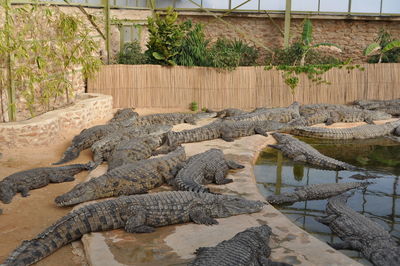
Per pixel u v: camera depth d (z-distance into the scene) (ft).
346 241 24.09
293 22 74.49
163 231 23.73
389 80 60.44
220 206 25.64
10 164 34.45
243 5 73.41
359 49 74.84
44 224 24.86
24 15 39.99
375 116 53.57
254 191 30.04
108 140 38.06
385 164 38.40
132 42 66.85
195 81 58.49
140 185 29.60
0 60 37.68
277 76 59.11
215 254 19.06
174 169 32.55
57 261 20.94
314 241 22.61
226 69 58.13
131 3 68.95
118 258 20.68
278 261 20.40
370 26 73.82
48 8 43.50
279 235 23.21
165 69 58.03
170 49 58.90
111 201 24.13
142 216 23.80
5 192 28.04
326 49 75.15
